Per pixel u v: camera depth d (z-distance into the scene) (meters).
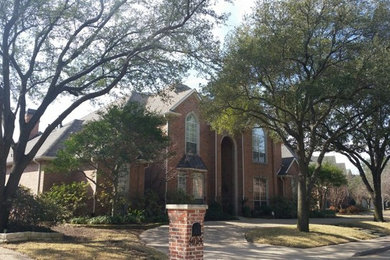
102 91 15.78
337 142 25.28
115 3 15.32
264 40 16.89
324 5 16.72
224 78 17.20
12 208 14.41
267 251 14.40
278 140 24.55
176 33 15.89
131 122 19.28
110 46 16.52
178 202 23.53
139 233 17.81
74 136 20.12
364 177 28.64
